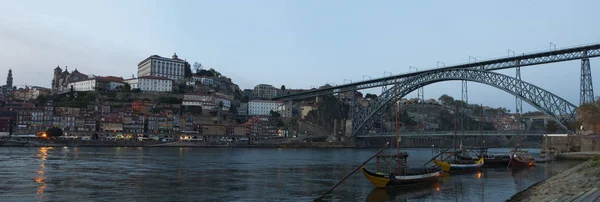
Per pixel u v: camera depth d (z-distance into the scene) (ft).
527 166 263.49
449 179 193.26
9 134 564.30
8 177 178.81
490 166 264.72
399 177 160.45
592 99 340.18
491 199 136.05
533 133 423.64
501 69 421.59
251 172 222.69
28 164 238.89
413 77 510.58
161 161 289.74
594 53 344.28
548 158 315.99
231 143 647.15
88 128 615.16
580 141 343.26
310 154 454.40
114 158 309.63
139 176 193.16
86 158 302.04
